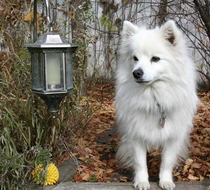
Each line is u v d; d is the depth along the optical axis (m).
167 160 1.65
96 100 2.42
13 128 1.67
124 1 3.34
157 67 1.58
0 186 1.58
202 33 3.09
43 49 1.45
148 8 3.36
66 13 2.06
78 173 1.77
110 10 3.39
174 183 1.64
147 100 1.61
